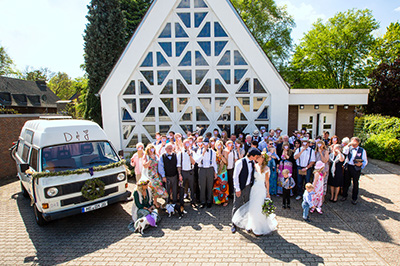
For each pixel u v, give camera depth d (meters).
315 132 12.06
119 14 16.08
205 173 5.94
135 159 6.69
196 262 3.90
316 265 3.73
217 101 10.18
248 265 3.78
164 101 10.30
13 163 10.37
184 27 9.89
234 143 6.80
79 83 29.33
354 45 23.77
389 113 18.91
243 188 4.82
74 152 5.73
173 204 5.73
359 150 5.93
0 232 5.18
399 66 18.48
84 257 4.16
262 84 9.97
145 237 4.79
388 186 7.36
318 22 25.09
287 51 25.31
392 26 23.44
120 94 10.29
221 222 5.33
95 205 5.20
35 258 4.19
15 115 10.37
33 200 5.21
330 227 4.94
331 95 10.39
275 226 4.66
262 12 23.23
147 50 10.07
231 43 9.88
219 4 9.66
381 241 4.38
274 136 8.45
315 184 5.46
